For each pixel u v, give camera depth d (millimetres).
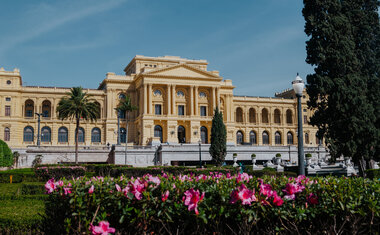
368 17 45406
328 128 43375
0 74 93562
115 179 11008
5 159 64562
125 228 9820
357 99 40188
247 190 9320
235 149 83875
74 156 78750
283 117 117688
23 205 20703
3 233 13969
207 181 10961
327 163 75875
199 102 101625
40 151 76062
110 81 101000
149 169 43438
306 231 9812
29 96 96688
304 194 10227
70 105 70812
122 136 101000
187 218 9453
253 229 10078
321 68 44625
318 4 44625
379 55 44406
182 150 79812
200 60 117000
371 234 9750
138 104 100625
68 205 9977
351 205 9758
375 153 40938
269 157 86188
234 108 114062
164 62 112875
